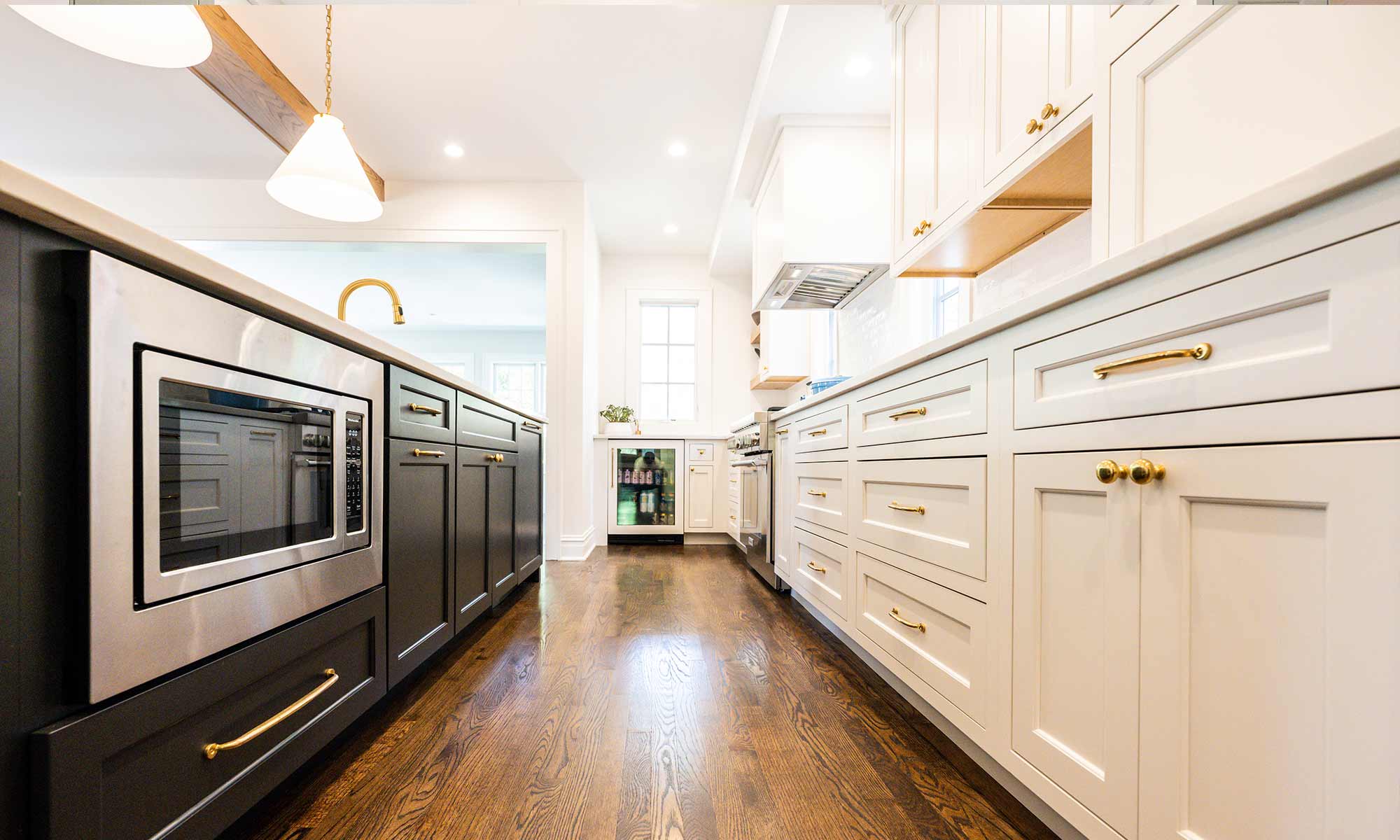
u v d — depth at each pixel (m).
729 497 4.93
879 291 3.43
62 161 3.87
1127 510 0.79
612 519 5.08
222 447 0.91
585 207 4.23
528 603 2.81
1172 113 1.00
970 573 1.18
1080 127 1.31
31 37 2.66
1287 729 0.59
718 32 2.74
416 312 7.97
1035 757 0.98
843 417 1.97
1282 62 0.82
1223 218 0.66
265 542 1.02
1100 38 1.16
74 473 0.68
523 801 1.12
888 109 3.09
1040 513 0.98
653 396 5.76
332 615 1.19
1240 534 0.65
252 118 3.12
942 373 1.32
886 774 1.22
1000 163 1.62
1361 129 0.73
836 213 3.13
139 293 0.75
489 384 9.27
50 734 0.62
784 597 2.93
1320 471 0.56
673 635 2.25
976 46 1.76
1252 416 0.63
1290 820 0.58
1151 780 0.74
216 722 0.88
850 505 1.90
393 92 3.17
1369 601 0.52
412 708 1.57
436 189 4.20
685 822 1.05
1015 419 1.05
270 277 6.42
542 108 3.33
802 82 2.85
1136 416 0.78
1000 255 2.18
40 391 0.64
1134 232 1.07
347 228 4.16
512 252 4.37
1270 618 0.61
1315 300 0.58
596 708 1.57
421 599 1.66
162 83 3.02
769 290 3.63
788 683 1.74
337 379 1.23
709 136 3.64
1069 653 0.91
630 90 3.18
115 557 0.71
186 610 0.81
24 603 0.62
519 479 2.85
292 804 1.11
